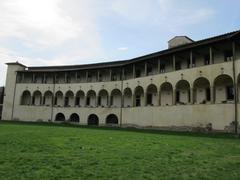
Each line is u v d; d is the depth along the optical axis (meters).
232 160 13.53
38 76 66.56
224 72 35.41
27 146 15.16
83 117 57.59
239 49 37.22
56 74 64.56
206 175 10.19
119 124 51.56
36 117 62.62
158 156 13.70
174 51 42.09
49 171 9.77
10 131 25.19
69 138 20.42
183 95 44.00
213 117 35.56
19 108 64.44
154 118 44.03
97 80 59.50
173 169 10.92
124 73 56.19
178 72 41.75
